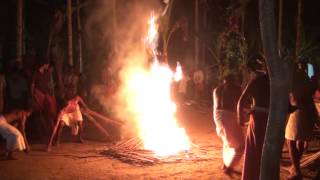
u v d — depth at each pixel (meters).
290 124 6.36
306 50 17.50
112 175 6.92
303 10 21.09
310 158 7.18
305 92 6.33
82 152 8.52
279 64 3.97
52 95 10.56
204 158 7.77
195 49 20.05
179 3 20.81
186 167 7.30
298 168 6.43
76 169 7.31
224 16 20.20
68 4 15.04
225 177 6.70
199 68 18.14
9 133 7.84
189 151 8.08
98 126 9.64
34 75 9.66
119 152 8.08
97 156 8.18
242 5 19.02
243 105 5.86
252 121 5.77
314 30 20.44
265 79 5.75
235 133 6.63
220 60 19.03
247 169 5.77
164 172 7.02
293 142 6.42
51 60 15.32
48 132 10.03
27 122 10.26
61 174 7.03
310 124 6.34
